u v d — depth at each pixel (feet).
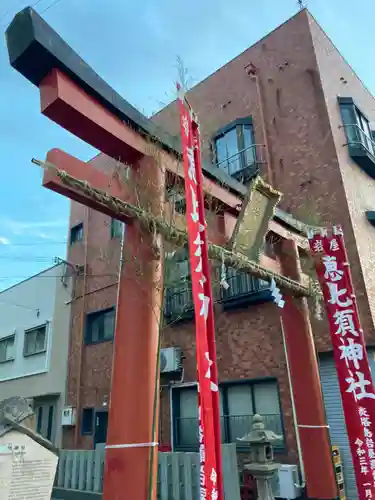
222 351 34.88
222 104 43.96
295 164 36.14
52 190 14.52
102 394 42.16
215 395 11.46
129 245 16.35
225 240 22.33
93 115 15.49
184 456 24.57
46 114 14.85
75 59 15.01
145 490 13.12
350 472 27.04
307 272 27.48
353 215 32.50
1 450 13.10
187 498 23.63
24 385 51.42
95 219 50.65
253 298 33.53
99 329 45.83
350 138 36.37
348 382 20.12
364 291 29.76
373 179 37.88
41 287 53.93
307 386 25.31
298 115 37.52
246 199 21.38
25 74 14.87
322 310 29.96
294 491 26.53
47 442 14.39
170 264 17.28
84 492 28.22
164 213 16.67
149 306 15.20
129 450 13.62
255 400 32.17
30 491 13.41
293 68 39.40
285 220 27.61
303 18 40.14
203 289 12.49
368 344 28.45
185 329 37.65
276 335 32.19
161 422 36.50
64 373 46.68
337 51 42.09
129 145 16.87
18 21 14.08
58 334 49.29
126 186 16.84
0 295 59.93
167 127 23.85
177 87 14.62
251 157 39.40
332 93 37.96
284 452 29.14
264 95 40.75
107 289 45.80
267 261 26.00
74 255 51.80
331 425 28.63
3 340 57.67
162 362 36.94
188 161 13.88
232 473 22.91
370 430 19.01
